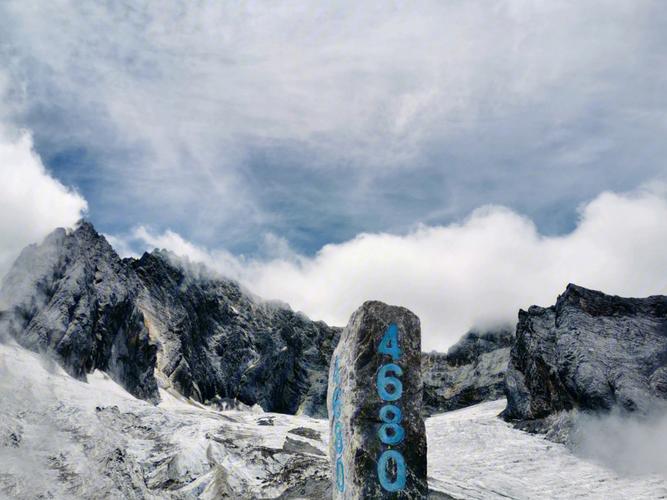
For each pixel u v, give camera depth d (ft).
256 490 77.51
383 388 42.19
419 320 44.27
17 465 57.36
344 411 43.16
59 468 60.08
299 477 80.02
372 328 43.47
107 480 58.75
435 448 142.51
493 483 108.27
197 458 90.27
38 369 133.08
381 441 41.01
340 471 43.27
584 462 125.90
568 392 149.59
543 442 143.43
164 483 85.05
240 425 124.67
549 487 108.88
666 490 104.68
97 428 90.79
